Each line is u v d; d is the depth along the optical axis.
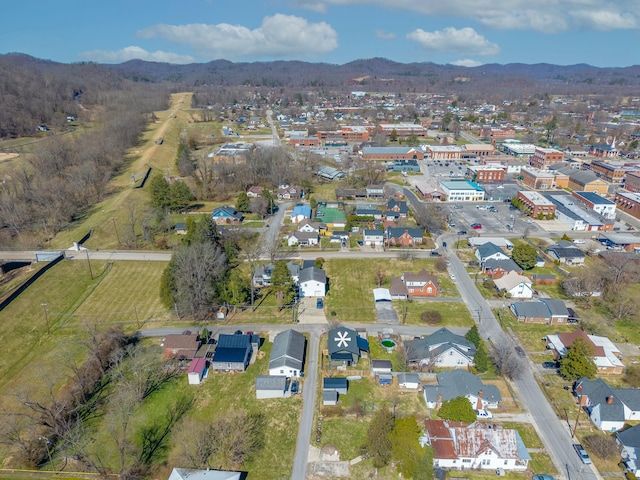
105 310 76.88
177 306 73.94
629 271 86.12
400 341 68.31
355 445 49.91
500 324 72.94
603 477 46.22
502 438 47.84
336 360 62.41
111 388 58.62
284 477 46.12
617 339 69.31
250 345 66.12
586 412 54.84
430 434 49.34
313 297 81.38
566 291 83.38
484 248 95.62
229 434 50.78
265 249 99.88
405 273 83.62
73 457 48.47
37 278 84.81
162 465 47.53
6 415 53.69
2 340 68.19
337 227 113.06
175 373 61.50
